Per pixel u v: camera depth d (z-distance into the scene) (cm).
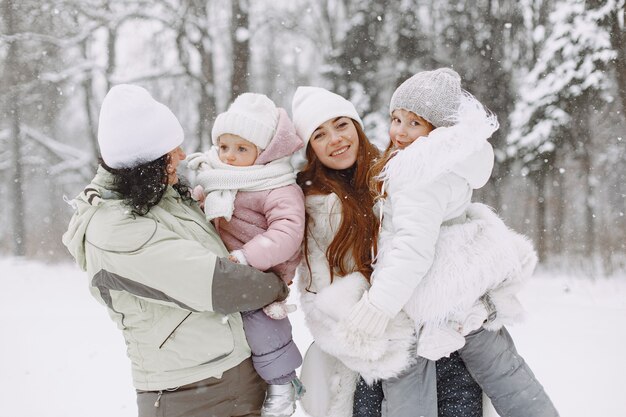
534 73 1366
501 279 237
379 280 223
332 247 243
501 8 1745
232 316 224
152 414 218
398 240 224
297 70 1945
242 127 235
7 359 573
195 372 216
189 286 207
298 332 595
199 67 1858
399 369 235
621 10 1243
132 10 1756
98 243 211
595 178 1622
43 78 1798
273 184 236
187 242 212
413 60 1666
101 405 436
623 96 1267
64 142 2289
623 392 429
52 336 670
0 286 1199
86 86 1928
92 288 226
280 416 228
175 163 225
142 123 211
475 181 235
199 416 218
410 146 233
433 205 225
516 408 240
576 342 587
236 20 1803
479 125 230
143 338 218
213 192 235
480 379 244
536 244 1703
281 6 1859
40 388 479
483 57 1722
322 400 256
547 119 1339
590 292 1044
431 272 230
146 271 207
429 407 238
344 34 1675
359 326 224
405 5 1681
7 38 1747
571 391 436
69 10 1753
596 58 1250
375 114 1593
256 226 238
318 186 255
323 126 256
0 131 2058
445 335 229
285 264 241
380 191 242
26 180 2292
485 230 240
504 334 253
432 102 241
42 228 2298
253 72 1916
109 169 218
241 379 226
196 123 1881
